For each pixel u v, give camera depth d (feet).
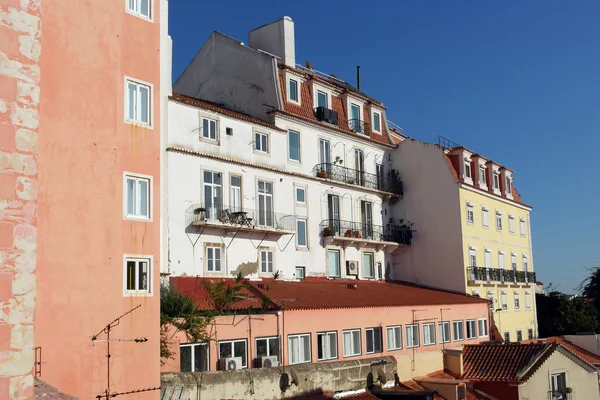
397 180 137.80
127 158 60.95
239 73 114.52
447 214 132.05
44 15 56.18
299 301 84.17
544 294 179.83
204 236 90.94
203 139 92.43
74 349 54.70
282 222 104.68
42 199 54.19
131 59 62.59
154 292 61.41
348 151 124.88
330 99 123.13
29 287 32.19
